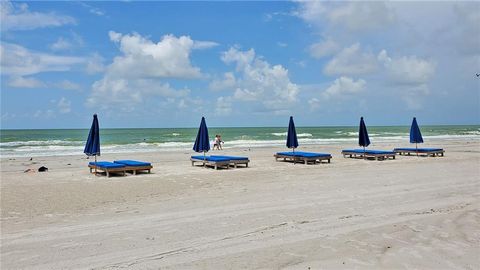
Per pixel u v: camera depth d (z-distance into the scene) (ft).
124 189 39.99
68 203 32.91
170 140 170.91
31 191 38.45
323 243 21.17
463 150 98.43
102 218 27.50
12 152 96.94
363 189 39.19
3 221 26.68
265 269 17.38
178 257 19.04
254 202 32.86
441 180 45.14
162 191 38.91
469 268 17.40
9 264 18.16
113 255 19.40
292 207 30.71
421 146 119.24
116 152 94.79
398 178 47.09
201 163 67.62
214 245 20.97
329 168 58.95
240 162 60.59
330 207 30.60
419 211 28.96
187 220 26.68
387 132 294.66
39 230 24.29
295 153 70.54
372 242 21.30
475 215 27.43
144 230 24.17
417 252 19.60
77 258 18.97
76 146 123.44
